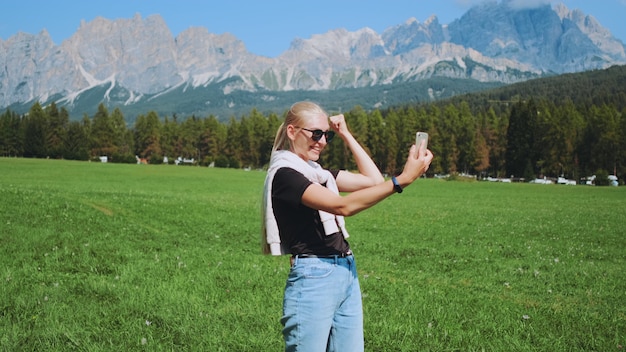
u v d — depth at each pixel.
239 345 7.83
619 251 20.56
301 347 4.75
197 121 194.50
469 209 40.22
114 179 69.62
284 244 4.87
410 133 157.00
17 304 9.16
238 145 177.75
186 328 8.38
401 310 9.96
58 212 20.86
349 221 28.52
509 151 138.38
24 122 159.00
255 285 11.64
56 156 152.12
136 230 19.69
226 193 51.62
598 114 128.38
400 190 4.38
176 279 11.78
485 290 12.59
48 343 7.53
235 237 20.72
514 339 8.51
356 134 161.88
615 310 10.95
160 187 58.31
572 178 131.25
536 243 21.83
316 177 4.93
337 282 4.75
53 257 13.72
